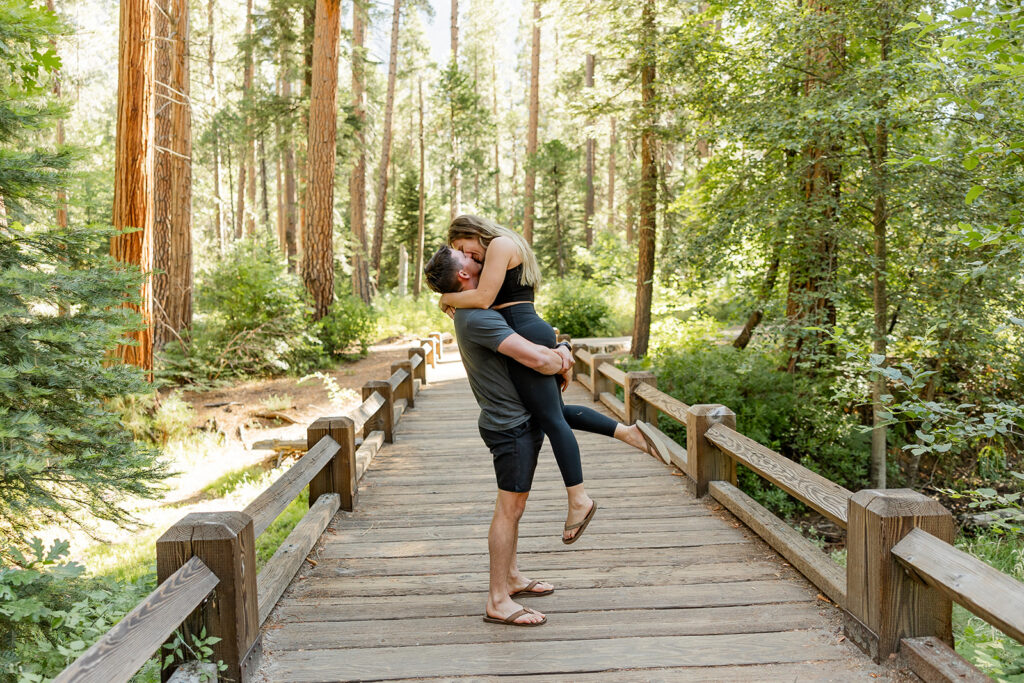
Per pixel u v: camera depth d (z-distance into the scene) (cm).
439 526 464
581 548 411
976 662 299
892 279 920
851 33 867
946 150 693
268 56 2075
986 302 770
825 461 973
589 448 707
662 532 436
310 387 1340
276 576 342
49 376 380
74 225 414
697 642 292
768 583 353
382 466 641
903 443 1067
